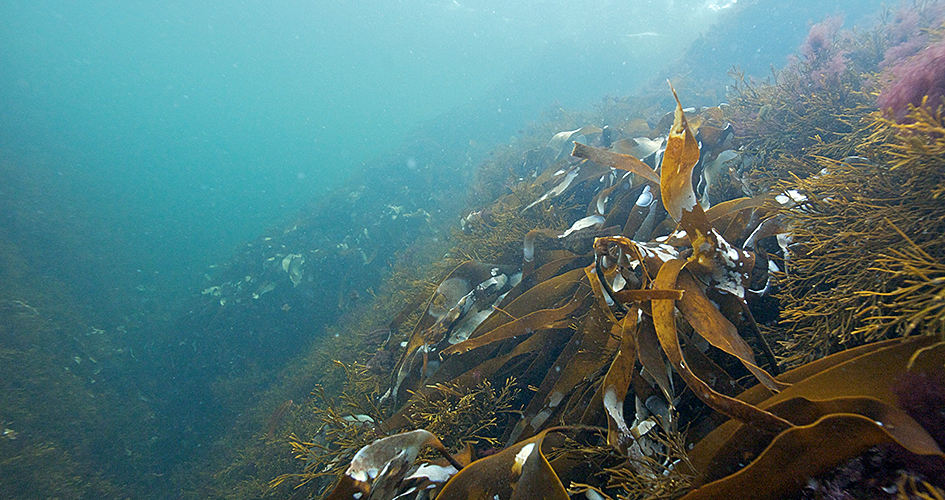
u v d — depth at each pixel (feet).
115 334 40.22
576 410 5.70
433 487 4.74
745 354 4.12
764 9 51.11
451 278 9.07
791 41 49.01
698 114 12.49
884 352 3.43
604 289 5.41
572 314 7.18
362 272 40.55
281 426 20.38
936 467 2.66
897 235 4.35
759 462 3.00
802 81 10.41
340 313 37.45
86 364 33.58
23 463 21.24
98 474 23.86
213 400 32.37
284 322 37.42
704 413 4.71
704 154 10.58
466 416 7.24
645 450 4.32
